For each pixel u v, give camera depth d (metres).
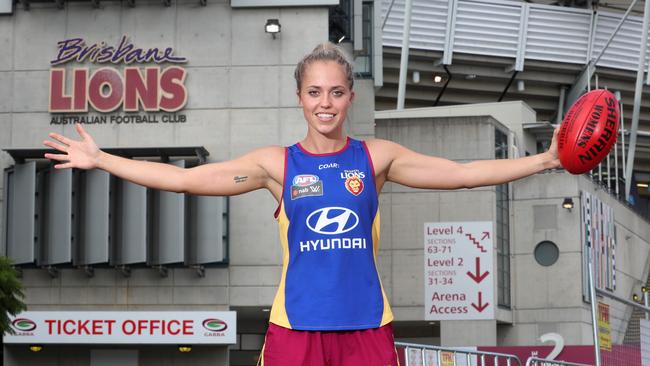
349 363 4.51
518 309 49.84
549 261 49.66
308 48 36.47
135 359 35.94
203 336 34.47
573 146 4.81
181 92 36.28
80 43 36.41
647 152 78.00
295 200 4.61
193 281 35.94
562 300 49.25
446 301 41.03
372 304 4.54
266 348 4.59
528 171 4.85
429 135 49.09
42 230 35.06
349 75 4.63
